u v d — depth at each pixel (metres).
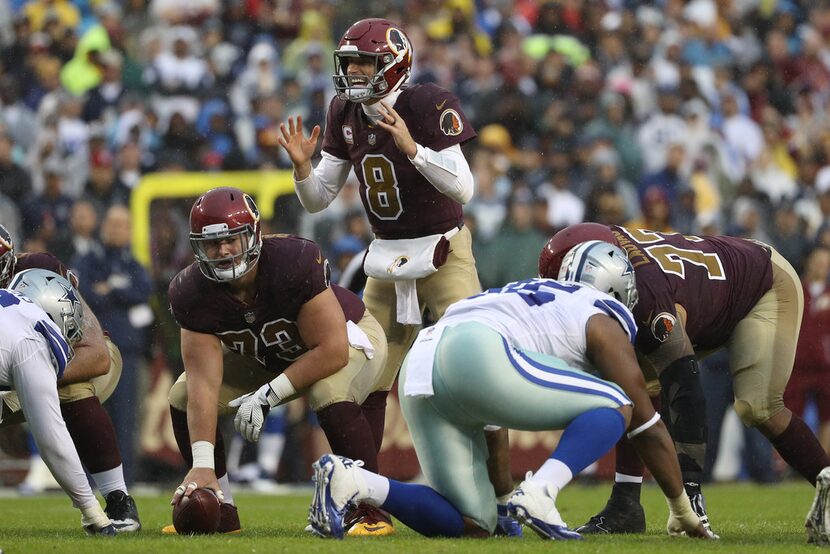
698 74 48.72
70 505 26.64
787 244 39.44
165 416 32.25
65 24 46.94
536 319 14.80
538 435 32.75
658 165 43.84
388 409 32.25
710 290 17.70
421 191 18.58
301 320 16.69
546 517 14.13
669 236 18.16
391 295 19.25
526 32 49.28
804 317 34.44
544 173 41.44
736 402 18.27
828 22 54.19
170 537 15.79
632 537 16.83
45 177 36.78
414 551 13.67
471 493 15.03
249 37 46.44
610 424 14.26
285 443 33.03
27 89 43.97
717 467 35.41
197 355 16.73
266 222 34.69
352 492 14.50
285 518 21.66
